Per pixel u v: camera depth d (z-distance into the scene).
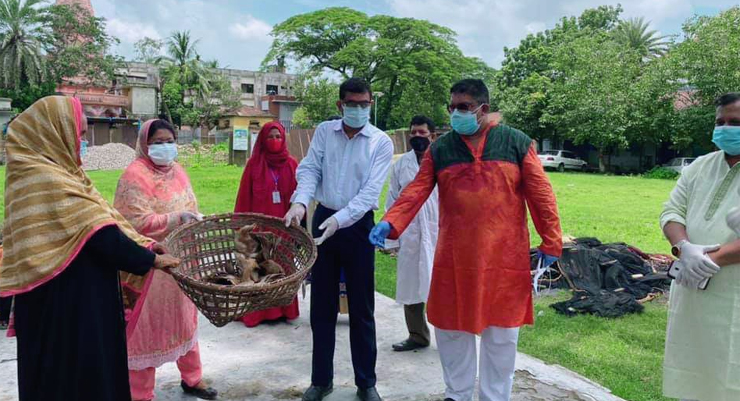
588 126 29.62
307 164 3.68
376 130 3.64
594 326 5.41
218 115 48.84
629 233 10.64
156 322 3.24
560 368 4.26
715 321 2.70
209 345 4.61
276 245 3.34
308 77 47.12
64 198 2.48
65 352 2.52
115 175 22.30
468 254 3.15
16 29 35.44
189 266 3.15
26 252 2.44
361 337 3.61
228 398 3.68
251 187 5.19
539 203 3.16
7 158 2.53
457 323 3.21
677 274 2.73
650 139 29.33
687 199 3.00
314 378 3.65
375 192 3.49
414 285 4.41
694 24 26.53
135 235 2.83
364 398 3.62
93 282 2.59
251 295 2.61
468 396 3.45
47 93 37.25
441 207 3.31
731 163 2.82
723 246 2.62
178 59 47.44
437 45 42.72
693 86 26.84
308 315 5.40
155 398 3.64
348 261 3.57
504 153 3.15
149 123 3.30
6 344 4.48
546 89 32.53
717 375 2.70
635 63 30.08
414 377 4.04
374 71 43.59
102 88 41.28
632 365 4.45
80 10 38.69
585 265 6.75
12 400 3.53
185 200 3.47
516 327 3.23
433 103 43.91
